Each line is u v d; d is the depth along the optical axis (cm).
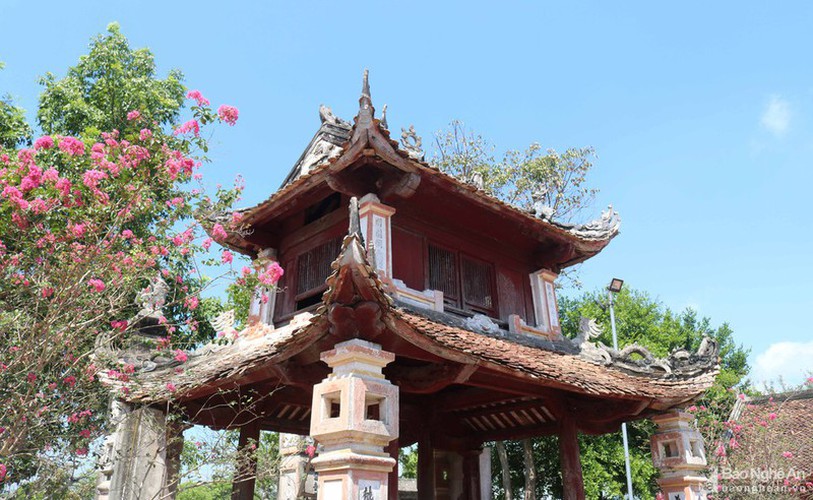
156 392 897
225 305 1600
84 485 847
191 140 782
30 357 668
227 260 812
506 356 877
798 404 2220
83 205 721
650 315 3030
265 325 1130
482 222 1205
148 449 895
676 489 1079
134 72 1830
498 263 1271
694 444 1109
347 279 663
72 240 702
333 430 643
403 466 2545
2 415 649
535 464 2258
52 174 702
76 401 754
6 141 1527
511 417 1282
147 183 773
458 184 1069
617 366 1174
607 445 2230
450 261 1177
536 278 1328
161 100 1772
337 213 1130
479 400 1138
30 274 696
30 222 714
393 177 1027
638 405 1023
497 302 1224
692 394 1065
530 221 1222
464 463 1323
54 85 1728
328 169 1012
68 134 1712
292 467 1499
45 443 704
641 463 2191
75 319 676
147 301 1044
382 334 702
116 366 879
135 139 795
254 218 1191
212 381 823
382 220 1039
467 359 766
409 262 1083
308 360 765
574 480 1040
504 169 2572
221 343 1162
